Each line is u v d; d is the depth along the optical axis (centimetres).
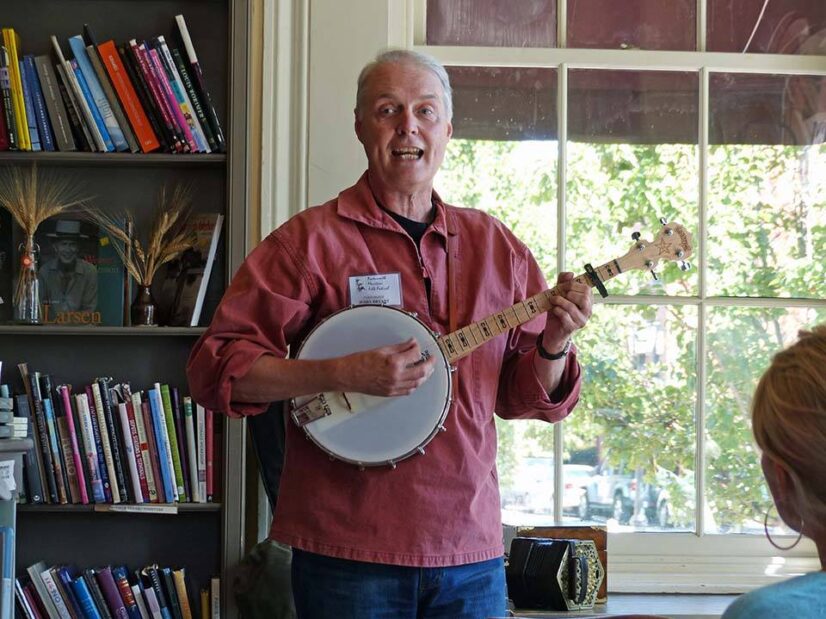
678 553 319
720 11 332
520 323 221
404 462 211
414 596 208
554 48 327
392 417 212
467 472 213
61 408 293
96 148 297
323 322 216
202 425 295
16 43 303
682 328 323
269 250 221
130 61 298
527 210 324
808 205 330
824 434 112
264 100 307
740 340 325
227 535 290
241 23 298
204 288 300
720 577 317
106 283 305
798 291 328
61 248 306
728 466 322
